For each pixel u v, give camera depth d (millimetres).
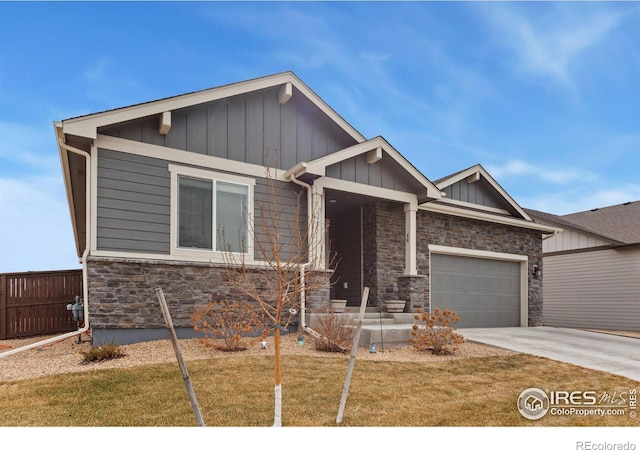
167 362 6723
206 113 9531
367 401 5309
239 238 9539
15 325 10922
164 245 8680
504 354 8328
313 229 9781
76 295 11680
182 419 4582
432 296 12898
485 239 14242
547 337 11062
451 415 4961
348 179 10984
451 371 6930
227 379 5953
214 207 9359
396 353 8195
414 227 12062
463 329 12727
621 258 17484
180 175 9086
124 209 8367
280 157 10445
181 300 8641
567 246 19469
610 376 6812
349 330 8344
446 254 13383
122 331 8078
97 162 8195
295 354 7688
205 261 9031
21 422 4473
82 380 5730
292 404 5105
